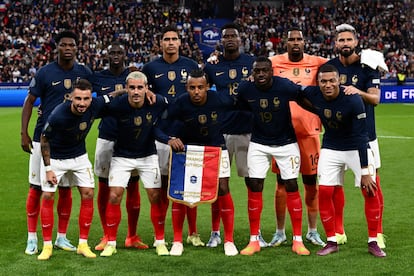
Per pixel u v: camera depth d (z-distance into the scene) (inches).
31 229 253.9
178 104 247.4
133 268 227.6
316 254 246.2
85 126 241.9
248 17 1411.2
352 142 244.1
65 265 232.1
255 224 252.4
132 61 1240.2
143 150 252.2
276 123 249.1
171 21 1368.1
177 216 251.1
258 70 239.8
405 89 1064.8
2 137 636.7
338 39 258.7
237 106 253.9
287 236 281.1
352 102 235.6
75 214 324.2
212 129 249.9
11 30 1293.1
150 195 251.4
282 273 219.9
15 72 1152.8
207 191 248.2
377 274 217.0
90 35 1301.7
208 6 1425.9
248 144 271.6
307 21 1413.6
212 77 279.3
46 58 1207.6
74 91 232.7
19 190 385.7
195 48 1301.7
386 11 1439.5
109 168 267.1
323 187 246.5
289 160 250.8
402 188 378.9
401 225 291.3
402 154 509.4
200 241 269.0
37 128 258.1
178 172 250.1
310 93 244.5
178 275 218.7
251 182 252.2
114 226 249.1
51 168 242.8
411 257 237.9
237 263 233.9
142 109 244.8
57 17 1337.4
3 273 222.4
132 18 1363.2
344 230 285.1
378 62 253.3
